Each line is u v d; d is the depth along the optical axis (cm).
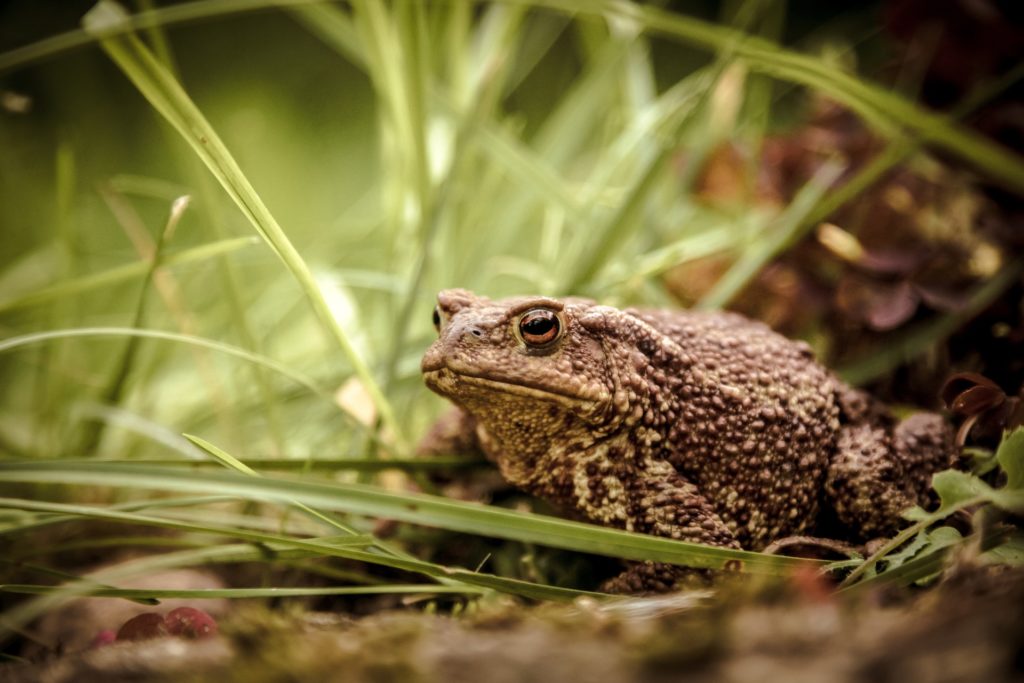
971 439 41
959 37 47
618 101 52
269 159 78
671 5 94
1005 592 36
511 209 50
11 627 38
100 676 36
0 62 43
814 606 36
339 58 99
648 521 41
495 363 40
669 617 36
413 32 45
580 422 41
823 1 89
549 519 38
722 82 50
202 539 43
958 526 40
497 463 42
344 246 53
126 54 40
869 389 46
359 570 42
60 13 78
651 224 49
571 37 78
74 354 48
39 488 45
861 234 47
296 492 38
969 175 47
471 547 42
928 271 46
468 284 48
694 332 42
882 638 35
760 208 50
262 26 99
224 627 36
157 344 46
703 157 49
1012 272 45
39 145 73
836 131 48
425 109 45
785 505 41
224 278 45
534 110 77
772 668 34
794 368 42
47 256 53
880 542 40
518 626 36
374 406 45
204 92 96
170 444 44
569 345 41
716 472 41
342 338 42
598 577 42
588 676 35
